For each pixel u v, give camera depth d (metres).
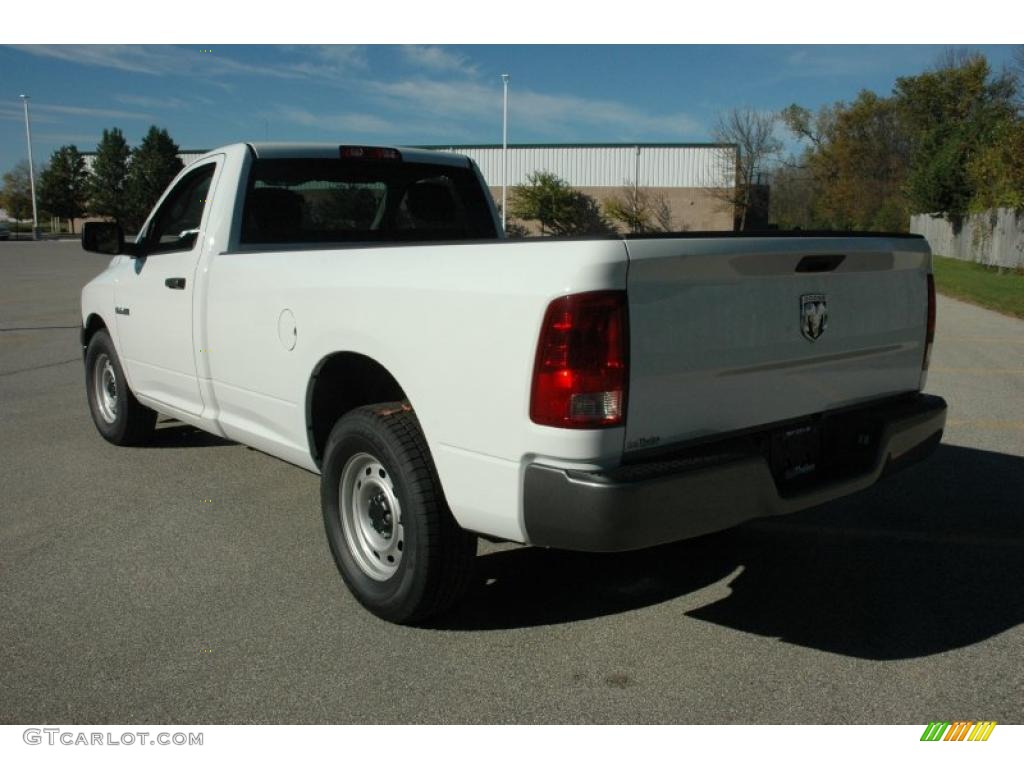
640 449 3.06
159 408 5.75
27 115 61.44
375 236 5.59
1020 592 4.11
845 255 3.62
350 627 3.76
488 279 3.14
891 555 4.56
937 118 57.59
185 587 4.16
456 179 6.01
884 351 3.99
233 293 4.58
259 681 3.33
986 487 5.66
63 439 6.86
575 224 55.78
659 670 3.41
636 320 2.97
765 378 3.42
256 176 5.04
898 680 3.33
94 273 26.69
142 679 3.34
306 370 4.07
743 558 4.54
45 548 4.63
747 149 55.66
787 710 3.14
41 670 3.41
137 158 73.19
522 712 3.13
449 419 3.32
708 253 3.12
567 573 4.34
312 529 4.92
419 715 3.12
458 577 3.58
